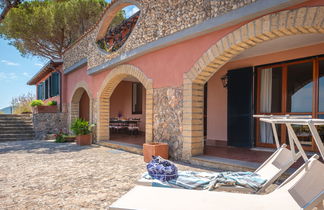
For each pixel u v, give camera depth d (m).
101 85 9.99
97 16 16.34
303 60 6.25
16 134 12.87
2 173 5.13
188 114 5.82
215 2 5.05
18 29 14.66
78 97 13.74
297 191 1.91
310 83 6.15
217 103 8.84
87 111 14.70
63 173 5.09
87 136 10.04
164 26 6.38
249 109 7.25
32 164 6.05
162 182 3.03
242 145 7.33
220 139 8.74
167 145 6.21
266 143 7.07
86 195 3.71
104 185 4.22
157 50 6.91
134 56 7.62
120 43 9.04
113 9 8.90
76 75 12.94
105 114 10.17
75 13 15.63
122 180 4.52
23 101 20.91
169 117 6.43
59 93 14.90
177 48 6.24
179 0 5.94
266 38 4.57
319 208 1.99
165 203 1.97
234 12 4.62
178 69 6.19
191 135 5.75
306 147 6.23
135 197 2.11
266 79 7.15
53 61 14.41
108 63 9.00
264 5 4.12
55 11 15.24
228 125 7.75
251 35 4.53
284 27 4.06
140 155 7.32
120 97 14.30
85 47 11.24
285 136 6.68
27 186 4.19
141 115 13.44
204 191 2.26
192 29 5.50
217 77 8.80
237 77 7.62
